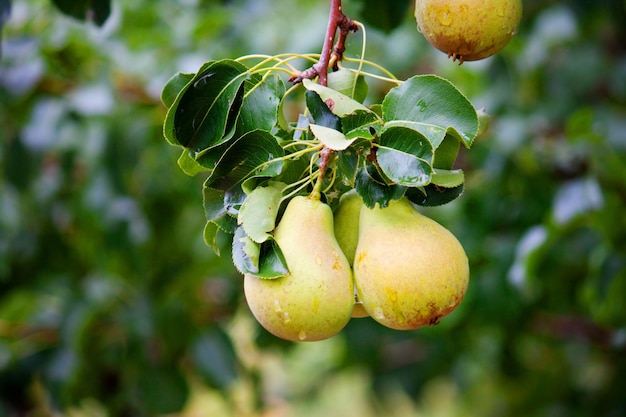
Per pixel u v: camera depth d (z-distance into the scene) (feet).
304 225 2.71
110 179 4.85
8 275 5.32
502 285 4.81
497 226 4.95
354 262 2.74
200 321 5.34
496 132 4.87
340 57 2.87
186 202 5.36
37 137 4.60
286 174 2.83
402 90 2.70
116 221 4.91
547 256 4.96
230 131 2.79
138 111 4.89
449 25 2.90
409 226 2.71
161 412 5.12
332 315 2.68
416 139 2.61
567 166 4.89
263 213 2.69
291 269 2.67
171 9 5.34
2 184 4.98
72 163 4.98
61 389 4.91
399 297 2.67
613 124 5.29
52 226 5.40
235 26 4.99
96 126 4.86
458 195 2.80
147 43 4.77
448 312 2.71
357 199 2.84
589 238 4.91
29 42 4.57
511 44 4.97
